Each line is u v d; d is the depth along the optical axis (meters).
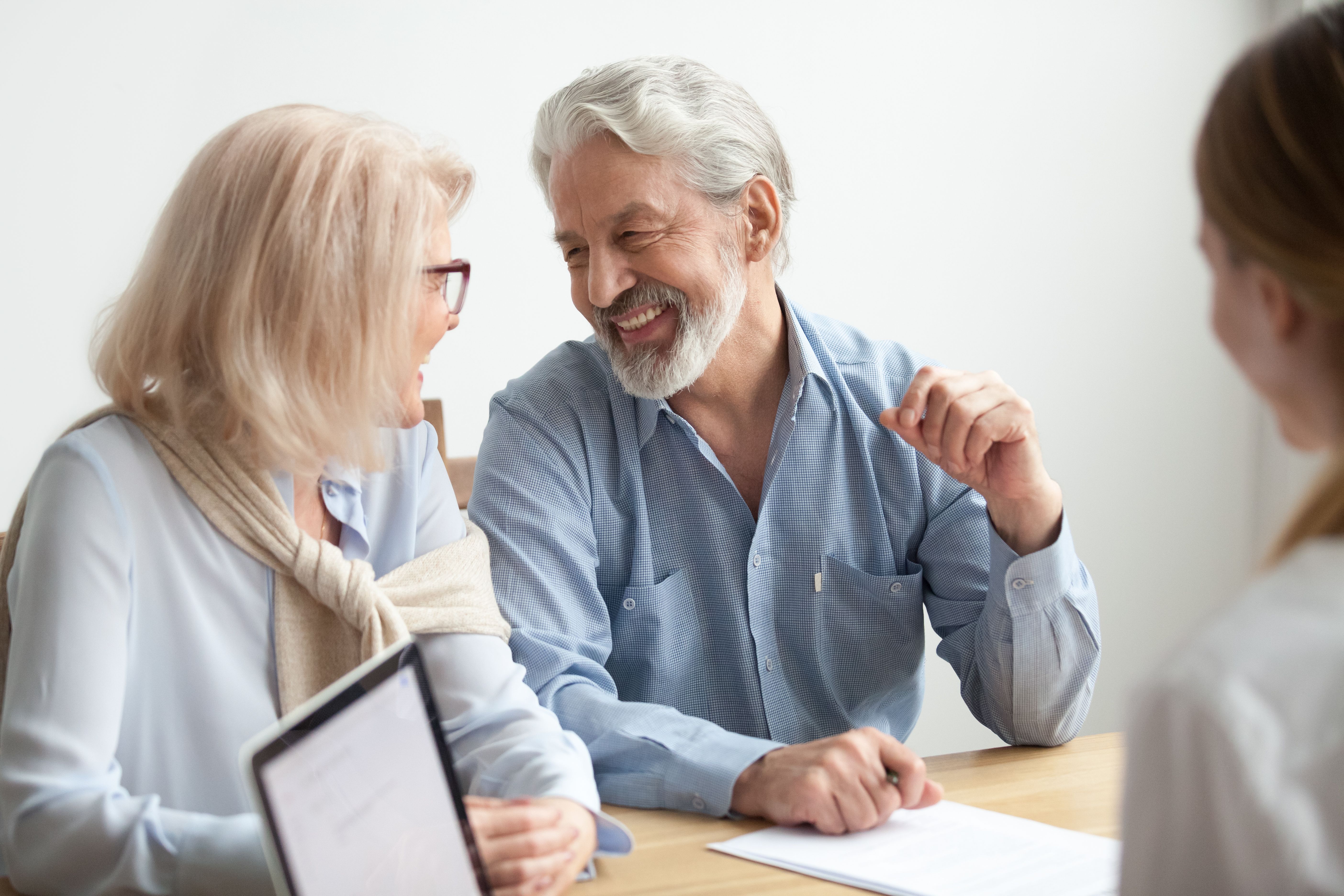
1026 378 3.17
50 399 2.45
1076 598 1.21
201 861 0.80
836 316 3.00
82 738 0.85
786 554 1.42
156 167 2.50
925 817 1.01
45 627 0.88
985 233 3.10
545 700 1.20
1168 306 3.27
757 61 2.90
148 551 0.95
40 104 2.41
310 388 0.97
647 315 1.33
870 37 2.98
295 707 0.99
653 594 1.41
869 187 3.00
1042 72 3.12
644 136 1.27
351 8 2.61
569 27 2.76
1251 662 0.50
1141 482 3.29
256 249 0.94
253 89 2.56
